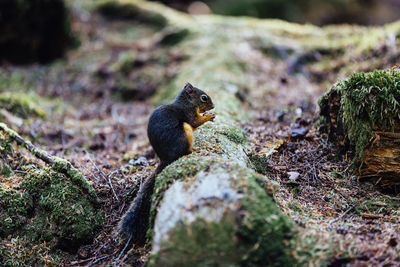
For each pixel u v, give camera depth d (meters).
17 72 8.73
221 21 10.99
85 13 11.66
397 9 15.91
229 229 2.78
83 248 3.76
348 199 3.87
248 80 7.88
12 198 3.87
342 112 4.41
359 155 4.06
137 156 5.37
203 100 4.32
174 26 10.76
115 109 7.93
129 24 11.53
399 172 3.89
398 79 3.89
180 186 3.14
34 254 3.64
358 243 2.91
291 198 3.83
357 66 7.47
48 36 9.44
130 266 3.37
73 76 8.95
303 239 2.87
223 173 3.08
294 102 6.97
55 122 6.88
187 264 2.80
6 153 4.42
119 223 3.67
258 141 5.06
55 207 3.86
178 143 3.72
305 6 15.23
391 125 3.87
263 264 2.77
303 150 4.72
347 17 15.12
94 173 4.67
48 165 4.41
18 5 8.64
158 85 8.42
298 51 8.88
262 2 15.24
